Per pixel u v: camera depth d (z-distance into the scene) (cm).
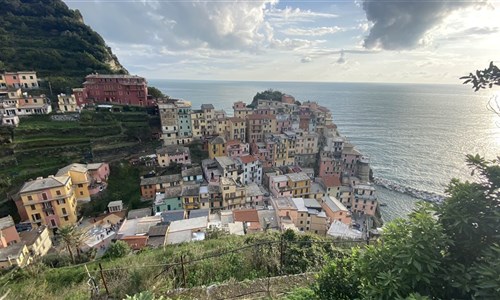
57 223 4072
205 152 6262
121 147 5594
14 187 4378
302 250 1519
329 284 716
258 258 1365
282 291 1089
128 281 1099
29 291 1212
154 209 4406
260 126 6800
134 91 6981
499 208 536
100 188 4775
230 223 3594
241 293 1076
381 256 599
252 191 4922
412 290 529
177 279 1201
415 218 594
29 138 5075
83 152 5231
